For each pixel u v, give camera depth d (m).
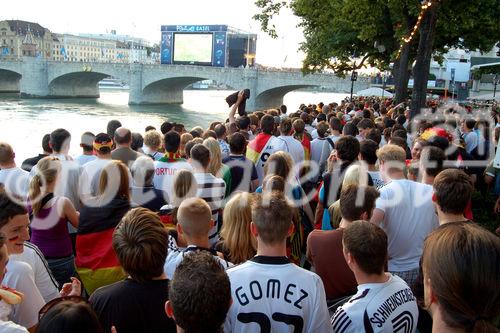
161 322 2.43
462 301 1.39
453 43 22.56
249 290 2.46
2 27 138.38
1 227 2.80
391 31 22.48
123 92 130.75
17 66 84.38
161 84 82.88
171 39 101.69
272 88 66.50
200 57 99.50
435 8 12.68
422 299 3.11
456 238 1.46
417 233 3.71
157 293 2.47
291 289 2.46
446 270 1.42
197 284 1.96
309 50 29.48
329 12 22.42
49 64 83.25
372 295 2.57
